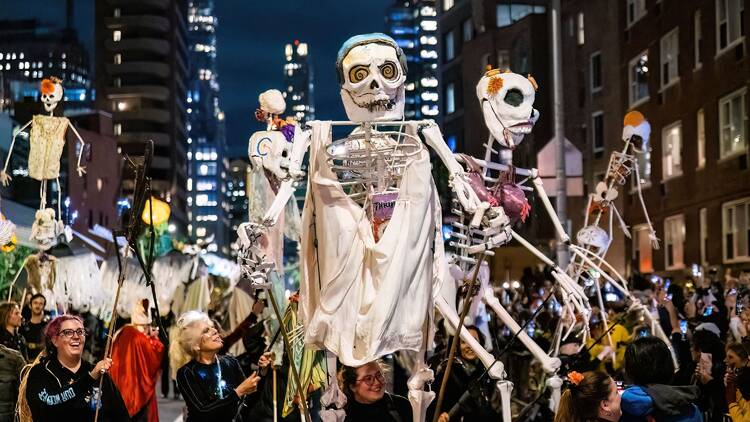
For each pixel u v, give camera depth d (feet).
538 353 31.37
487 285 31.24
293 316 29.81
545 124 157.69
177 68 403.34
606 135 141.59
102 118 214.48
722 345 33.45
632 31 119.44
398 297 21.75
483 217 22.18
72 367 26.63
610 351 42.70
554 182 71.67
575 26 150.61
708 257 94.63
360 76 22.45
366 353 21.47
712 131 92.63
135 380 35.55
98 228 124.88
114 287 69.31
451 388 31.19
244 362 39.60
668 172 107.14
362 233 22.22
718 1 90.43
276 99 26.63
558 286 34.30
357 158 22.63
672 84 104.42
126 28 384.88
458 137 188.85
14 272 69.92
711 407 32.63
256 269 22.45
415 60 408.67
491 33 172.65
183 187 431.43
